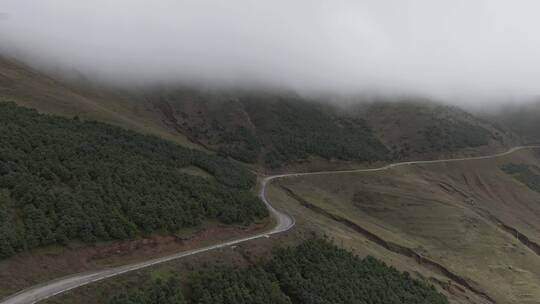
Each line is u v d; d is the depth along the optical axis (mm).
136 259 70562
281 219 108875
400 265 115750
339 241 109000
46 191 69250
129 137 122250
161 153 118750
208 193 95875
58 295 55844
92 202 71812
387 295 84938
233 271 72812
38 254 61469
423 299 91500
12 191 65562
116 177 82375
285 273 77938
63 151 83812
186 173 106688
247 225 95375
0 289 54656
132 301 57062
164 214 78688
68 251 64312
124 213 75000
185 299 64375
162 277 66375
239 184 127438
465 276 135750
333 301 75938
